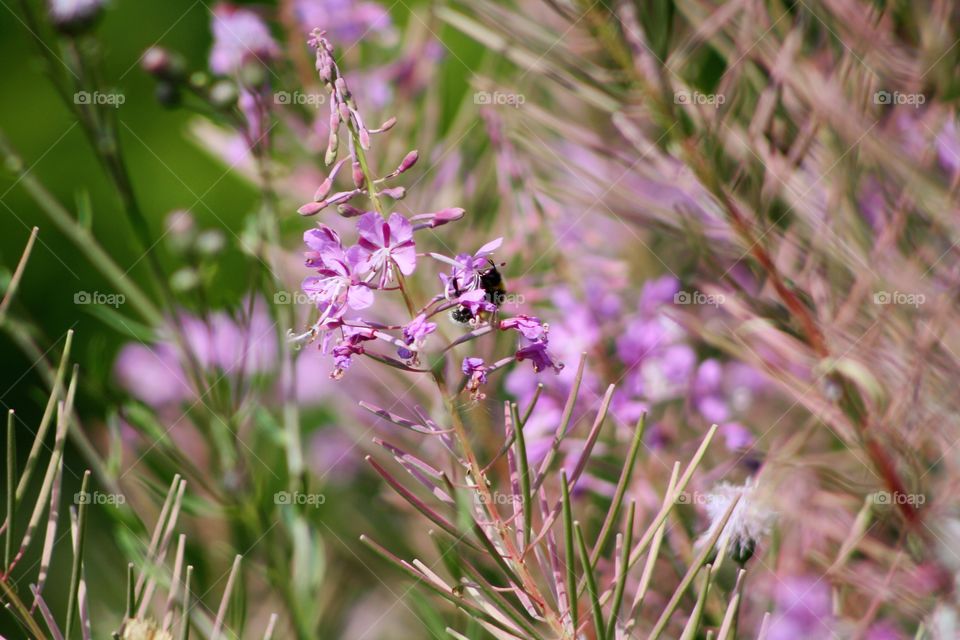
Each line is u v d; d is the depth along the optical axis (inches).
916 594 58.2
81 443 61.9
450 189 67.0
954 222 58.8
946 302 58.4
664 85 60.9
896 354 59.1
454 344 54.9
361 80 67.7
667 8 60.8
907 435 58.5
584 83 61.6
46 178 111.7
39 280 109.6
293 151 67.6
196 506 63.4
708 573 53.7
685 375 64.0
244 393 66.4
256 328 67.5
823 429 63.7
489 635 59.8
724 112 60.7
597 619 53.1
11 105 114.4
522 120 64.9
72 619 54.7
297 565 63.2
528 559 58.8
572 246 66.7
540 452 63.1
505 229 65.6
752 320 60.3
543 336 54.9
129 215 64.4
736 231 60.5
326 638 65.3
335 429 70.7
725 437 63.5
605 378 64.2
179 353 64.5
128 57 114.4
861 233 59.2
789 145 60.7
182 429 67.1
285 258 65.1
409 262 54.6
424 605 60.2
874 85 59.5
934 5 59.5
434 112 67.8
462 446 55.1
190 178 113.3
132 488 64.4
